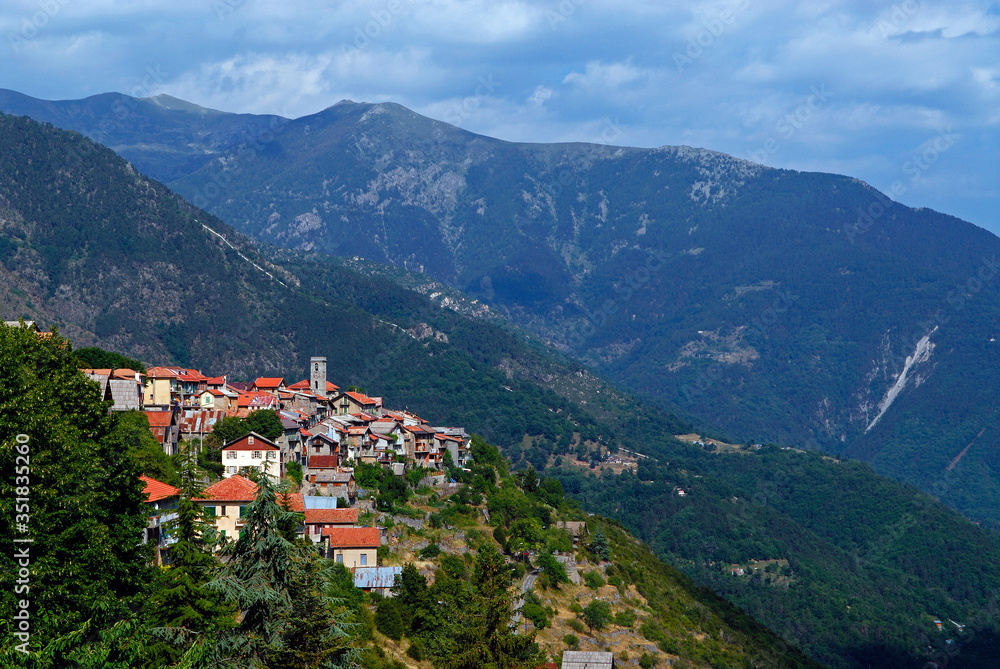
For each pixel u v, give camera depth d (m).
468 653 76.88
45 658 55.03
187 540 59.28
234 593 53.62
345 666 57.16
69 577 61.16
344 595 101.44
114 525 67.25
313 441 164.50
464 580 129.62
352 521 121.19
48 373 71.06
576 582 164.62
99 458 68.25
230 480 109.38
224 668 53.31
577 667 109.12
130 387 136.00
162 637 55.47
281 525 57.84
